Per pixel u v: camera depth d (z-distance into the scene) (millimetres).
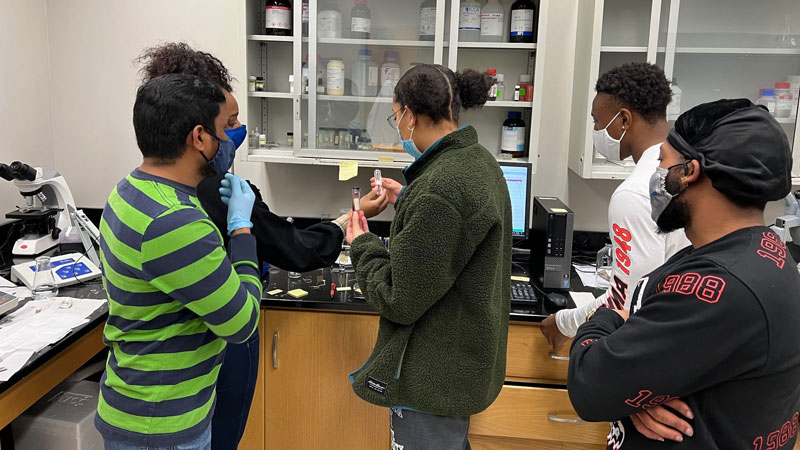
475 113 2547
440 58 2266
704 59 2221
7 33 2385
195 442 1275
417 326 1393
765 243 832
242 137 1394
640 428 923
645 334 853
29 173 2213
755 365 792
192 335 1233
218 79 1434
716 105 879
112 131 2684
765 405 825
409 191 1347
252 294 1254
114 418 1242
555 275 2115
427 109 1380
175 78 1159
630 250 1433
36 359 1516
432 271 1260
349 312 2010
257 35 2303
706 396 846
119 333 1223
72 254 2199
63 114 2686
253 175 2684
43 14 2592
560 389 1993
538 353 1992
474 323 1349
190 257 1110
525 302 1996
